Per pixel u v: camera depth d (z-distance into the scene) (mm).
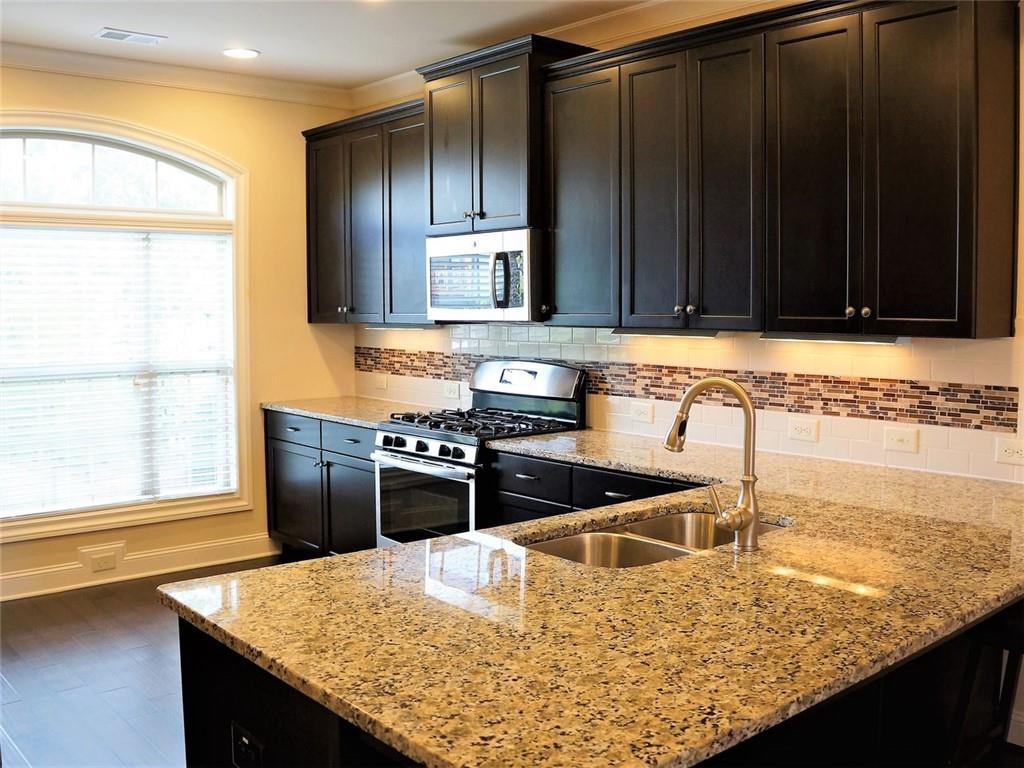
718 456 3631
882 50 2938
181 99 5191
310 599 1869
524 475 3910
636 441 4055
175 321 5328
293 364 5754
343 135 5344
